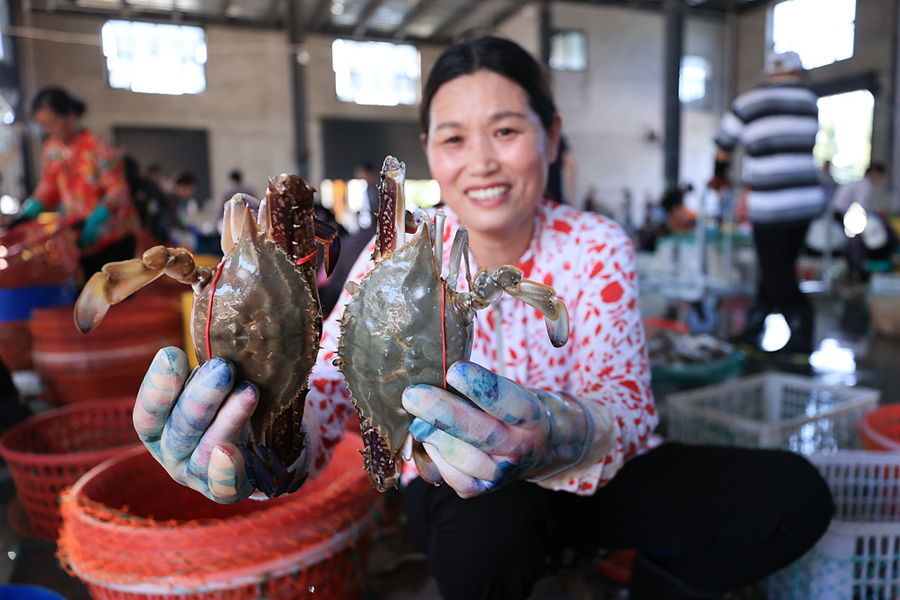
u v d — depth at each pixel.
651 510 1.28
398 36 16.62
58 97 3.56
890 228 7.80
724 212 8.67
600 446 0.97
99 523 1.32
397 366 0.73
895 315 4.71
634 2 16.16
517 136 1.16
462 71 1.14
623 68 16.67
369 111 16.61
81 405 2.40
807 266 7.90
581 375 1.26
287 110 15.82
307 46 15.72
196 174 15.16
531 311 1.31
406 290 0.75
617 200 17.00
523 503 1.18
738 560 1.27
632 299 1.26
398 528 2.13
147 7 14.08
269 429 0.80
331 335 1.19
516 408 0.71
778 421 2.71
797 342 4.16
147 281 0.73
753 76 17.09
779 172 3.92
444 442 0.70
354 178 16.58
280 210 0.76
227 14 14.77
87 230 3.60
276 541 1.32
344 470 1.73
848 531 1.53
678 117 13.34
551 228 1.36
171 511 1.78
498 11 15.62
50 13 13.55
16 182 10.45
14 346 3.61
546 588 1.75
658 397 3.14
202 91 15.04
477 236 1.30
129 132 14.53
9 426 2.79
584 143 16.52
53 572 1.88
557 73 15.88
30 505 2.06
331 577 1.43
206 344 0.73
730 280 7.54
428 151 1.28
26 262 3.66
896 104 13.34
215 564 1.26
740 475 1.26
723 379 3.28
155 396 0.68
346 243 1.51
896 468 1.78
